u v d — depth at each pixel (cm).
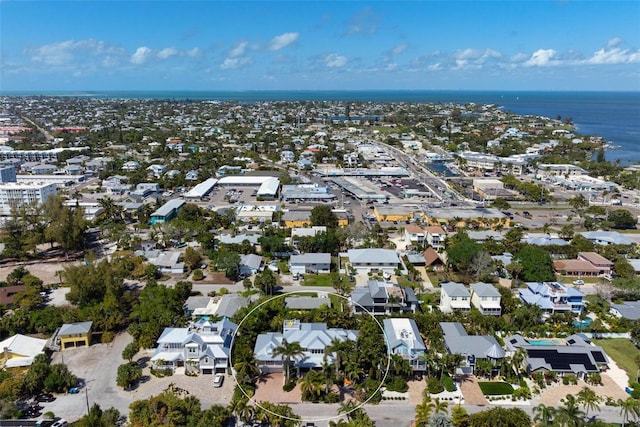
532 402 9250
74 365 10350
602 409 9044
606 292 13625
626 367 10438
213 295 13688
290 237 18512
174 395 8806
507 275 14950
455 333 10938
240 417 8481
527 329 11794
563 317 12231
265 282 13538
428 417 8406
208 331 10644
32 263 16562
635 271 15500
